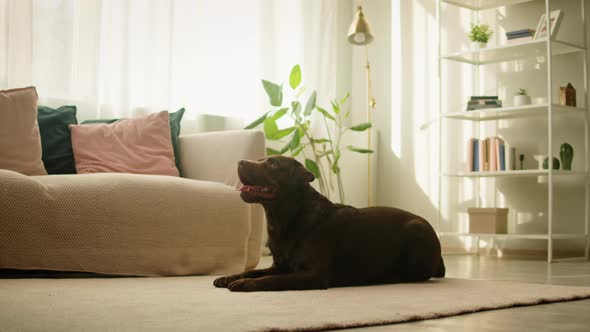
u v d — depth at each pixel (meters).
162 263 2.72
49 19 3.72
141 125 3.39
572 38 4.78
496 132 5.19
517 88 5.10
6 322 1.39
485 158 4.93
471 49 4.91
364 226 2.40
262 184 2.26
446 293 2.12
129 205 2.64
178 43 4.36
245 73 4.74
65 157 3.25
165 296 1.94
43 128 3.27
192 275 2.83
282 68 5.06
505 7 5.19
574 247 4.69
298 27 5.18
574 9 4.77
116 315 1.52
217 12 4.58
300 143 5.18
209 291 2.10
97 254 2.57
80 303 1.73
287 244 2.29
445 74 5.54
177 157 3.46
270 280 2.13
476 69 5.33
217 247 2.91
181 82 4.35
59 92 3.73
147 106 4.12
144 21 4.14
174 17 4.34
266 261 4.05
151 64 4.14
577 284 2.70
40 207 2.46
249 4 4.79
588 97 4.67
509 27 5.16
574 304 1.95
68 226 2.51
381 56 6.05
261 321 1.46
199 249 2.84
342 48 5.73
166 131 3.42
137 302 1.78
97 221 2.57
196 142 3.45
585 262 4.18
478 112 4.79
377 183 6.02
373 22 6.12
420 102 5.74
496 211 4.75
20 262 2.42
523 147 5.03
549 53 4.33
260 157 3.25
